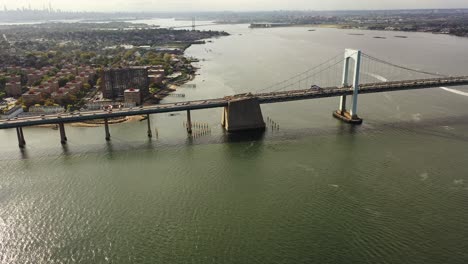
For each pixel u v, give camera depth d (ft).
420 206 338.95
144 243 299.79
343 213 332.19
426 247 287.07
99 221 329.31
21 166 446.60
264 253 286.05
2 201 364.79
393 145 482.28
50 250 294.25
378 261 274.57
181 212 340.18
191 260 280.92
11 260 284.20
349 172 408.05
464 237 296.71
